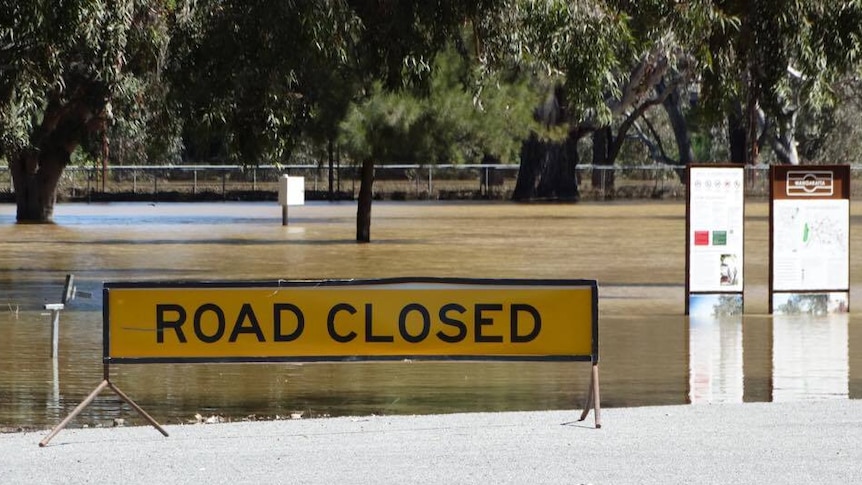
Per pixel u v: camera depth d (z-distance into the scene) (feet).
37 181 318.86
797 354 100.42
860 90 467.52
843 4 130.00
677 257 205.26
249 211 378.73
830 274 130.00
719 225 127.85
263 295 66.49
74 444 62.13
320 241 242.37
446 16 129.29
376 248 223.92
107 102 154.81
